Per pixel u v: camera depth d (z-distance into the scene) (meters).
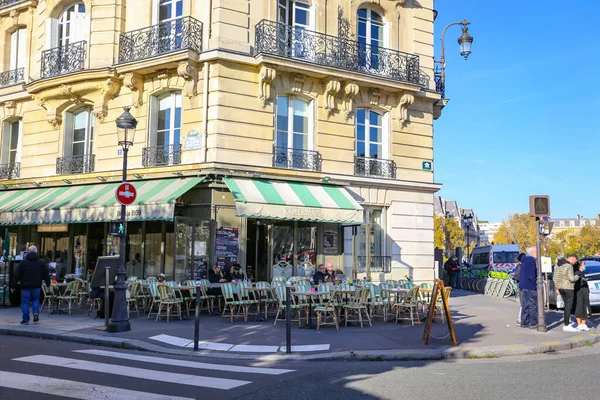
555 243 76.12
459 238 67.50
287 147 16.38
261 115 15.80
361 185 17.39
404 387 6.55
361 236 17.59
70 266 17.38
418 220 18.48
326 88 16.77
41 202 16.36
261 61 15.34
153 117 16.33
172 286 12.26
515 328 11.64
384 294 13.48
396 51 18.25
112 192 15.50
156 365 7.80
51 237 17.98
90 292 13.66
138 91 16.25
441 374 7.38
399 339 10.08
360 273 17.42
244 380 6.88
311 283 14.38
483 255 31.84
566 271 11.55
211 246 14.80
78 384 6.48
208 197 14.96
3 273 15.72
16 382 6.53
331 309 11.19
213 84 15.31
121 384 6.54
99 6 16.81
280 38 16.14
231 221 15.14
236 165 15.05
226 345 9.43
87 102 17.23
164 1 16.47
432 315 9.77
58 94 17.19
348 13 17.58
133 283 13.41
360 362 8.45
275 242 16.16
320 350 8.97
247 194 14.28
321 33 16.81
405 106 18.34
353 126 17.41
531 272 11.83
